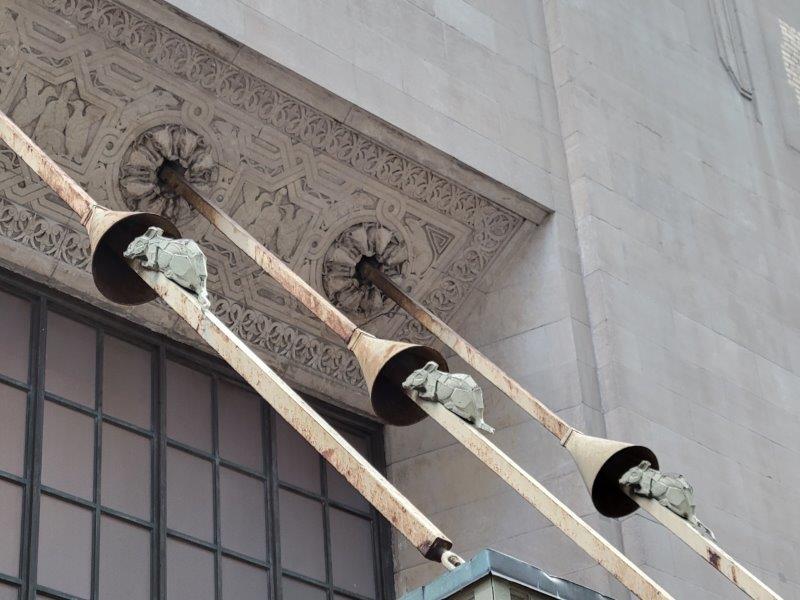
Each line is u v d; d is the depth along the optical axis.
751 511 15.70
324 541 14.93
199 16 13.27
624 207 16.44
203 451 14.35
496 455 11.09
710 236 17.45
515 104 16.08
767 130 19.62
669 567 14.24
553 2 17.17
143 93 13.53
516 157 15.70
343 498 15.36
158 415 14.09
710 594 14.45
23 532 12.62
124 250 10.51
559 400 14.99
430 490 15.41
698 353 16.27
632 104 17.45
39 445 13.06
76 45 13.05
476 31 16.12
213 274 14.53
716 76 19.33
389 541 15.45
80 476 13.26
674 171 17.50
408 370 11.38
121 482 13.54
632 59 17.89
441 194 15.23
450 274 15.74
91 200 10.70
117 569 13.12
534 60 16.66
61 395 13.47
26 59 12.93
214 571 13.82
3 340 13.29
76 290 13.91
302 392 15.48
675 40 18.92
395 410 11.32
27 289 13.63
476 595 8.23
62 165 13.45
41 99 13.17
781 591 15.44
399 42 15.12
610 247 15.93
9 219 13.42
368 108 14.36
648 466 11.88
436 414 11.13
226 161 14.14
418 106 14.90
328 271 15.14
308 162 14.49
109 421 13.72
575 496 14.45
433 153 14.87
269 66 13.77
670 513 11.67
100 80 13.30
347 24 14.66
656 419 15.23
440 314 15.84
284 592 14.30
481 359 13.84
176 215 14.02
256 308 14.94
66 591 12.69
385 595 15.09
